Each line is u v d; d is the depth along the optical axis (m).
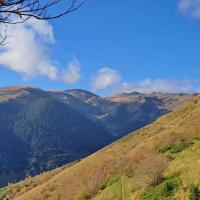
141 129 78.75
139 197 35.31
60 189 64.25
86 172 62.88
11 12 5.47
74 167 72.31
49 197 63.97
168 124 70.44
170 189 31.84
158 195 31.73
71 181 63.75
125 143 73.88
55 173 103.69
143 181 36.62
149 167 37.31
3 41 5.70
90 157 74.38
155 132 68.62
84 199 50.28
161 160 38.62
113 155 64.94
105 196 43.97
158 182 35.19
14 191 106.62
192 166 33.75
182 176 32.72
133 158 50.81
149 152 49.38
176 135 51.12
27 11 5.49
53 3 5.51
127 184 41.81
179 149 42.19
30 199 68.44
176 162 36.91
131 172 44.62
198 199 28.72
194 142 43.50
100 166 60.69
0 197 105.88
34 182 105.19
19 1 5.41
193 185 29.88
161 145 49.97
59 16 5.66
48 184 70.62
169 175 35.03
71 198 57.38
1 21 5.50
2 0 5.34
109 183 47.06
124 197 39.34
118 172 51.53
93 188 50.62
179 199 29.73
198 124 53.84
